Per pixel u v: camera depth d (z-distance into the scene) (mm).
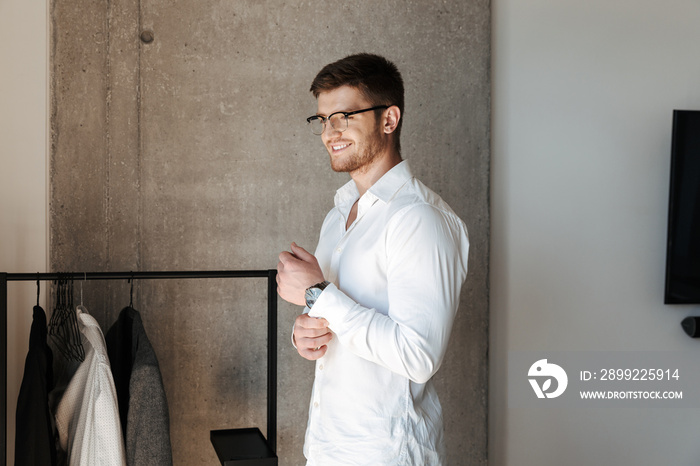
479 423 2764
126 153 2383
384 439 1427
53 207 2295
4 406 1706
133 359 1892
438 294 1348
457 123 2717
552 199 2770
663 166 2879
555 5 2756
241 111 2502
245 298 2520
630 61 2834
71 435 1864
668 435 2893
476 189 2744
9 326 2197
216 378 2492
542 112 2754
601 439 2838
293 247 1444
